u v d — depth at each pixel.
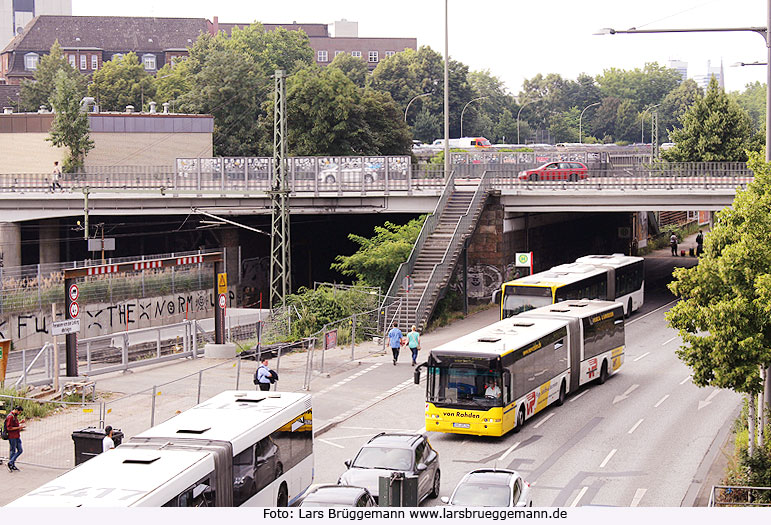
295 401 21.70
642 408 32.19
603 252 79.69
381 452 21.81
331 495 17.27
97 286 56.22
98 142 84.81
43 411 29.58
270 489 19.89
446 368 28.05
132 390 33.75
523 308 42.59
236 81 96.56
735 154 83.69
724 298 22.41
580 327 34.09
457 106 161.62
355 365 39.75
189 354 41.25
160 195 60.09
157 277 60.88
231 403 21.31
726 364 21.73
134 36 167.62
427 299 48.88
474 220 54.81
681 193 54.56
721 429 29.19
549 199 56.38
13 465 24.00
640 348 43.81
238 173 59.75
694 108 85.25
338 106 77.31
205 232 76.62
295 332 45.50
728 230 23.97
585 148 128.75
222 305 41.97
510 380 28.11
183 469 16.44
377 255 52.50
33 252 74.00
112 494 15.14
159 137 86.38
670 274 69.88
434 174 58.56
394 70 160.75
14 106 123.50
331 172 58.41
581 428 29.53
